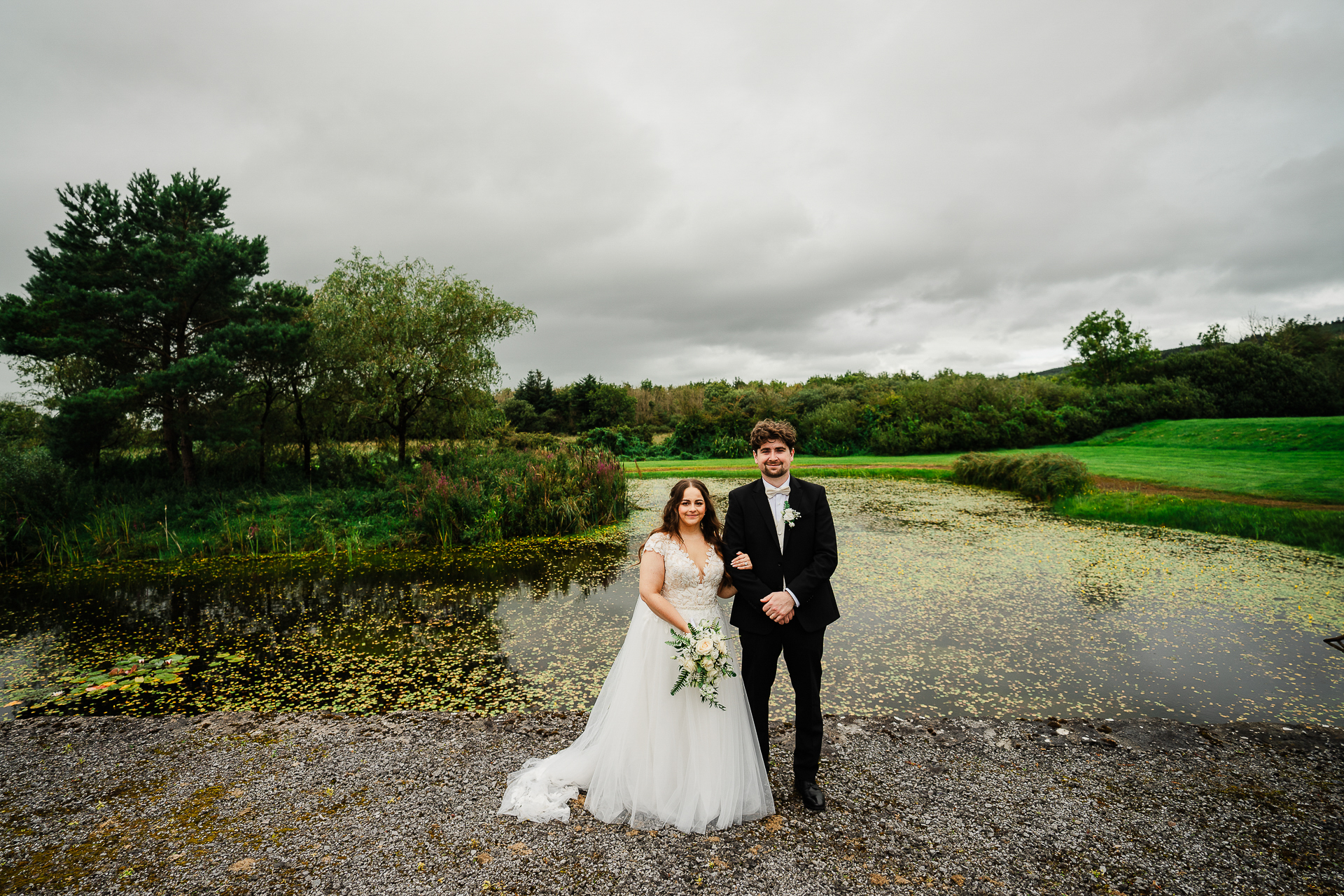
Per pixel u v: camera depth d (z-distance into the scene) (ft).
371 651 19.69
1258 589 25.50
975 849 8.64
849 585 26.73
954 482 68.54
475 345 55.72
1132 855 8.50
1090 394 110.73
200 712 15.38
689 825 9.05
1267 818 9.42
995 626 21.31
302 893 7.77
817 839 8.90
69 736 12.61
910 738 12.16
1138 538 36.50
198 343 43.37
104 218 41.55
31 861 8.54
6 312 37.29
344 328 50.37
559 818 9.34
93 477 43.65
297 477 50.08
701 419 114.62
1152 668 17.56
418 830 9.13
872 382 151.33
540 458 51.90
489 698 15.89
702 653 8.83
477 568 31.58
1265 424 82.48
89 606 25.77
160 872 8.22
